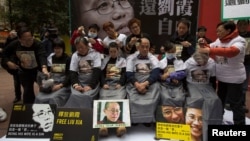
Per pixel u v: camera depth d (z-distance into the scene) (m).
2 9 8.57
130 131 2.95
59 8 8.27
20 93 4.37
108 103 2.83
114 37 3.54
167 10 4.36
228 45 2.72
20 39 3.20
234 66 2.75
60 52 3.25
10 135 2.77
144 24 4.38
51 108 2.86
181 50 3.29
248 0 3.42
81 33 3.64
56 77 3.23
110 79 3.14
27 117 2.83
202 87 2.99
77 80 3.10
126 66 3.16
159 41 4.41
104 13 4.32
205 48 2.69
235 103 2.84
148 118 2.79
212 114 2.78
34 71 3.37
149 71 3.09
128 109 2.83
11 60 3.34
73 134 2.61
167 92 2.98
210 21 5.58
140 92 2.93
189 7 4.35
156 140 2.71
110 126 2.72
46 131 2.78
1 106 4.12
